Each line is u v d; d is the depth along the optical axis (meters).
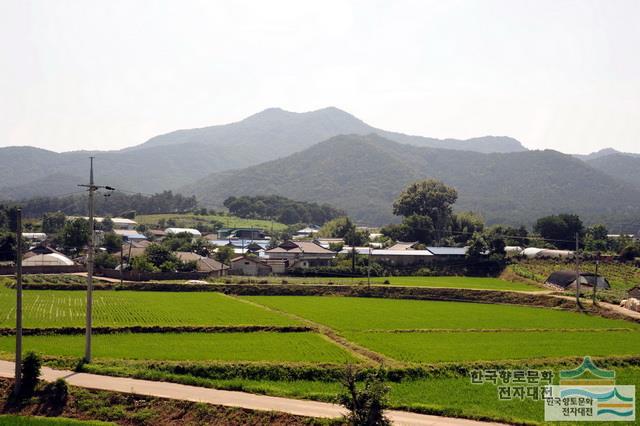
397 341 65.12
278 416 39.72
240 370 50.12
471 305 99.31
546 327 77.44
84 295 98.56
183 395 43.53
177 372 49.72
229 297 101.50
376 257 149.00
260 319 76.38
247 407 41.19
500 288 114.81
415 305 97.56
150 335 66.25
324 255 153.62
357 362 54.12
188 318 75.75
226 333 68.56
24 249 166.12
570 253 151.25
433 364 52.94
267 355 56.19
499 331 73.31
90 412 41.66
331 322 77.12
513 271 136.62
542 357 57.62
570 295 103.81
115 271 122.50
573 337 69.94
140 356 54.47
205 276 124.44
